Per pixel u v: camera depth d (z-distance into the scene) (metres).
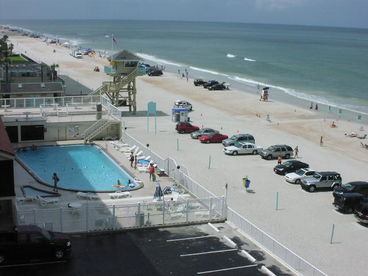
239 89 114.94
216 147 61.09
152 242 31.94
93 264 28.33
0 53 79.25
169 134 66.62
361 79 140.38
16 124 56.38
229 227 35.09
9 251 27.30
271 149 56.66
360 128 74.12
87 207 32.69
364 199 40.53
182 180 44.38
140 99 94.81
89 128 59.16
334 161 57.28
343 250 33.34
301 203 42.38
